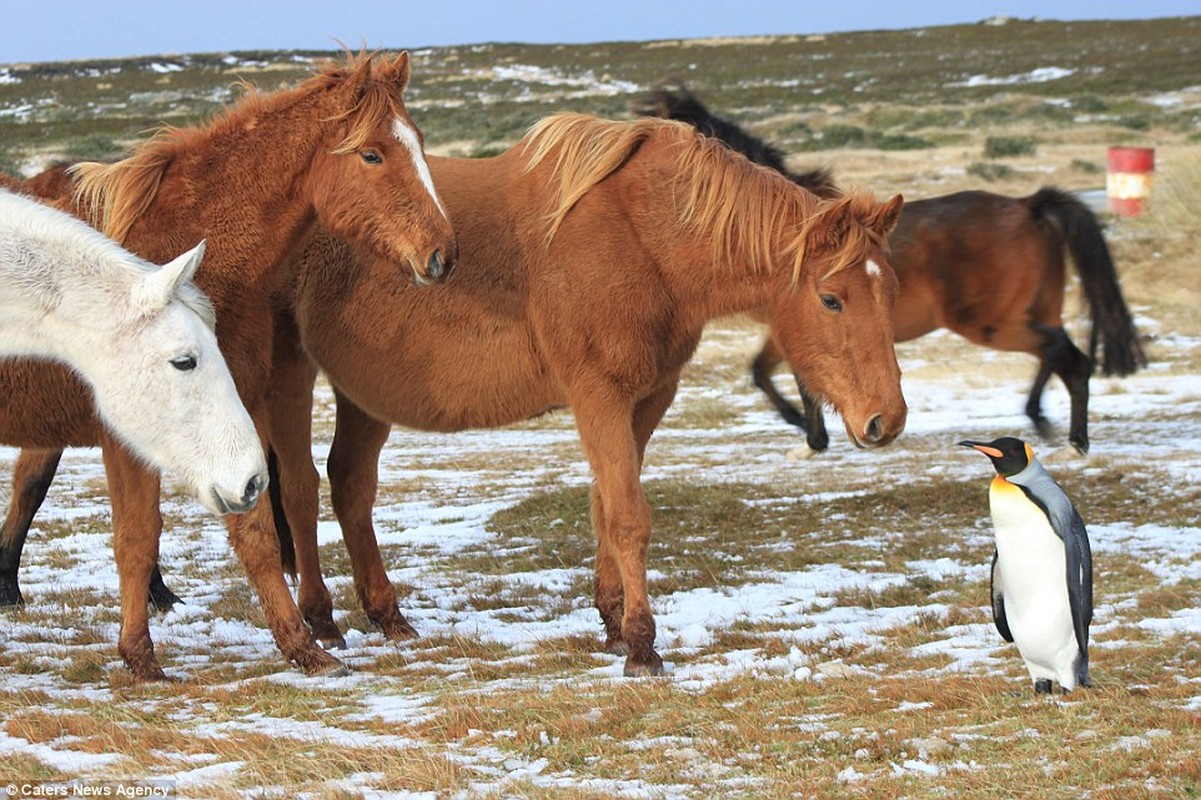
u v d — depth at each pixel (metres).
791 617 9.00
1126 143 52.34
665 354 7.78
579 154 7.77
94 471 17.62
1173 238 30.81
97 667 7.67
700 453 17.61
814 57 110.81
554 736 5.94
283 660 7.89
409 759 5.41
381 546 12.42
